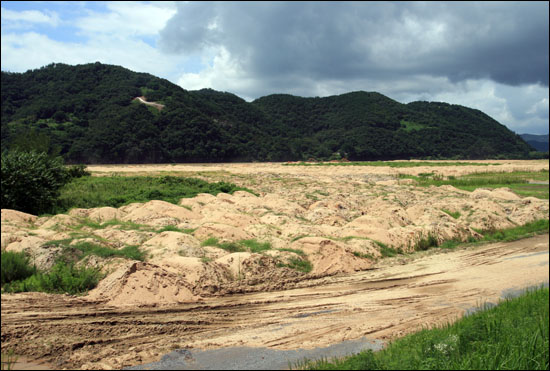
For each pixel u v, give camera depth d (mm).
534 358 8641
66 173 31141
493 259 18016
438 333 9641
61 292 12023
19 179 23438
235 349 9352
